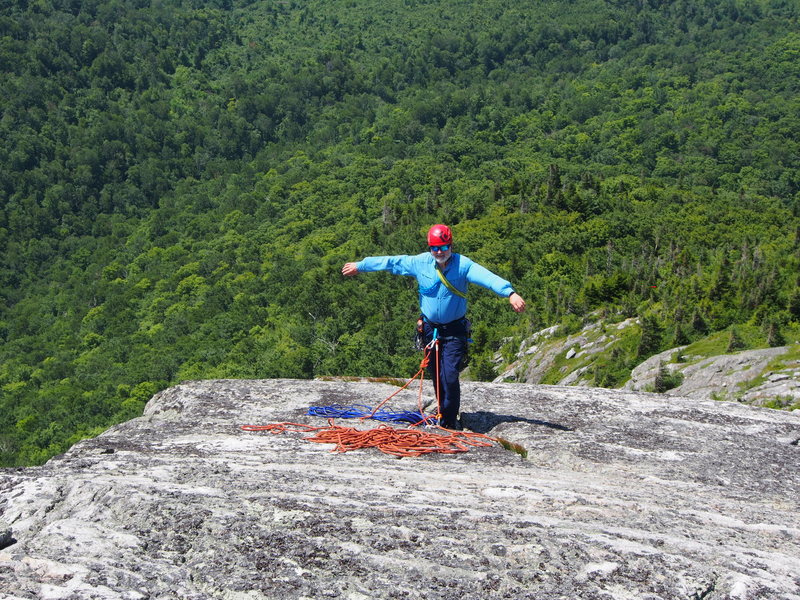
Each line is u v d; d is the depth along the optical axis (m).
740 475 5.09
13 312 167.25
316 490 3.96
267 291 121.06
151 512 3.40
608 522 3.72
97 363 112.75
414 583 2.94
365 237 135.50
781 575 3.15
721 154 192.62
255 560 3.05
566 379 47.41
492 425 5.99
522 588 2.93
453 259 5.54
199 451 5.00
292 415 6.07
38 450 74.75
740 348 38.31
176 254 169.25
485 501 3.94
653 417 6.27
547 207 113.19
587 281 73.62
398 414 6.06
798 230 86.94
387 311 88.31
